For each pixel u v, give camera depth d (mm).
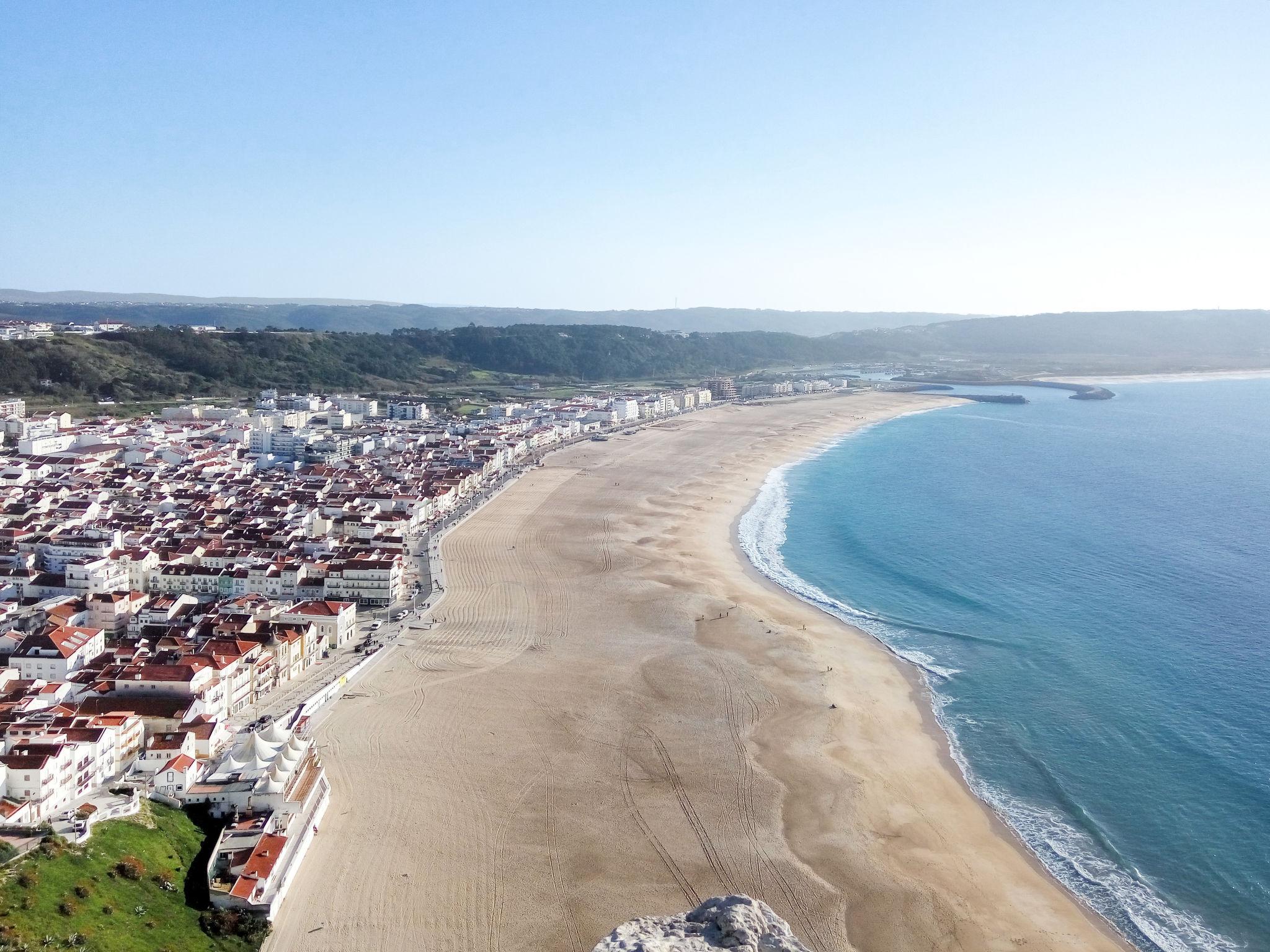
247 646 137125
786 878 97312
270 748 110875
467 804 109125
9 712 111438
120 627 157500
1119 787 117625
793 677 150125
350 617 163000
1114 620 177375
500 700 138125
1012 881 99000
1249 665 155000
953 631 172250
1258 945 89688
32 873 79812
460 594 189750
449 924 88250
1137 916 93875
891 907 93375
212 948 81188
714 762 121312
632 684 145750
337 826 103750
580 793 112500
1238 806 112938
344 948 84375
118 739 108625
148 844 91812
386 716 131500
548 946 85438
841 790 115562
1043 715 137500
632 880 95750
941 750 127250
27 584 173625
